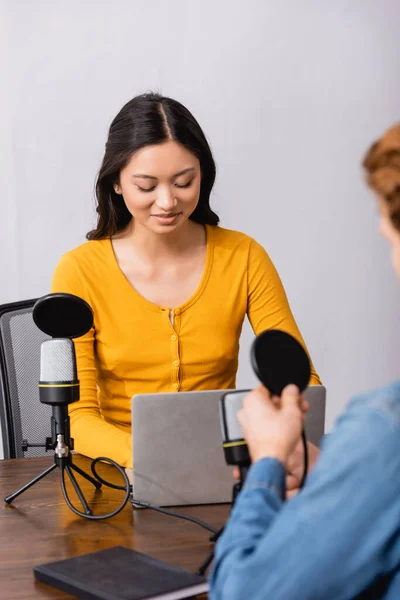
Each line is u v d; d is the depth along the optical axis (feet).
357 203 12.48
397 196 2.88
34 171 11.37
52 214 11.48
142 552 4.21
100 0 11.33
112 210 6.82
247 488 3.10
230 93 11.84
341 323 12.65
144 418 4.79
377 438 2.64
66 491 5.03
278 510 3.02
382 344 12.84
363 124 12.37
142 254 6.83
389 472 2.60
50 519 4.75
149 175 6.12
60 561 3.97
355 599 2.77
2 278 11.43
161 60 11.57
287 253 12.32
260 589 2.70
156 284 6.82
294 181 12.21
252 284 7.01
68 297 4.82
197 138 6.28
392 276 12.75
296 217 12.29
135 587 3.62
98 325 6.71
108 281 6.75
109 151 6.34
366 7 12.19
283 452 3.19
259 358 3.40
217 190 11.98
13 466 5.93
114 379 6.79
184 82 11.68
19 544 4.35
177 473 4.87
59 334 4.96
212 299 6.86
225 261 6.97
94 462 5.14
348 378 12.78
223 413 3.87
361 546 2.61
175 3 11.53
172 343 6.72
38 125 11.32
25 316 7.48
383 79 12.36
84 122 11.43
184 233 6.94
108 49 11.40
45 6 11.21
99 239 6.98
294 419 3.25
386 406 2.71
